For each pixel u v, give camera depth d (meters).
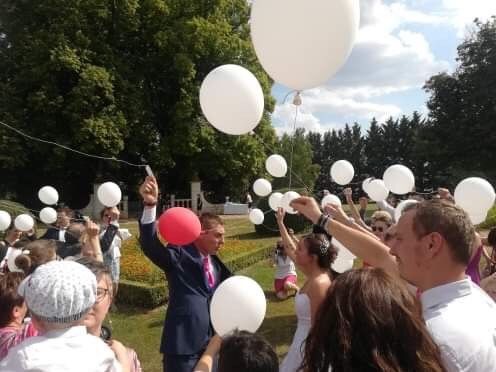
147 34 24.95
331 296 1.21
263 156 26.89
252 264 10.52
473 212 3.88
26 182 25.02
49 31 22.41
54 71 22.38
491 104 29.36
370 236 2.20
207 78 2.76
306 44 2.30
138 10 24.45
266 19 2.33
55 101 21.91
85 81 21.50
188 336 2.87
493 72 28.91
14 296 2.23
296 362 2.50
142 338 5.61
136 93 23.83
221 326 2.19
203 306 2.96
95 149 23.06
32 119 22.75
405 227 1.56
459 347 1.26
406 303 1.17
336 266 3.87
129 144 24.30
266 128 26.84
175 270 2.98
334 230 2.27
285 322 6.10
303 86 2.50
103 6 23.11
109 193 5.23
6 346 2.11
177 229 2.57
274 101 26.77
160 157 23.88
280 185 33.03
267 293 7.75
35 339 1.52
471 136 29.42
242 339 1.56
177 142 24.11
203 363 2.06
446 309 1.39
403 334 1.10
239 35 26.97
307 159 35.59
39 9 22.67
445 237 1.46
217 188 29.81
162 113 26.81
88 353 1.52
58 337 1.52
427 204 1.56
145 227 2.88
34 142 22.28
